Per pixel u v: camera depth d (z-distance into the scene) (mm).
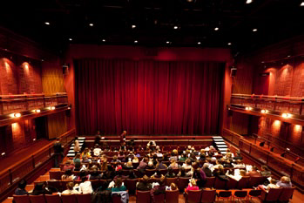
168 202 5406
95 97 14859
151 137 14453
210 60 14242
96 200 4730
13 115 7832
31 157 7953
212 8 8250
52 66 12977
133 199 6195
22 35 9648
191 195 5367
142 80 14820
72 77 13820
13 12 8148
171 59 14078
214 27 10016
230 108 14344
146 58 13961
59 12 8625
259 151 9688
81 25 10469
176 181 6410
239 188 6309
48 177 7535
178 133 15430
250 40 12586
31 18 9016
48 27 10523
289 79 11234
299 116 8547
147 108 15117
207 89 15336
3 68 9148
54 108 11320
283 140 11781
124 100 14984
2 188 6215
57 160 9594
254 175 6578
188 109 15383
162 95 15055
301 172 7055
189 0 7652
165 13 8867
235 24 9875
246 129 15195
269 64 12977
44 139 12656
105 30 11258
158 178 6121
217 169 6293
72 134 13453
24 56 10656
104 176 6055
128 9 8523
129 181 6109
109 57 13758
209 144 14539
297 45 9805
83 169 6887
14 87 9914
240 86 14695
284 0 7270
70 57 13633
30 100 9352
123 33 11844
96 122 15000
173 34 11938
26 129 11117
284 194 5414
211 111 15539
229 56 14305
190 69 15086
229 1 7801
